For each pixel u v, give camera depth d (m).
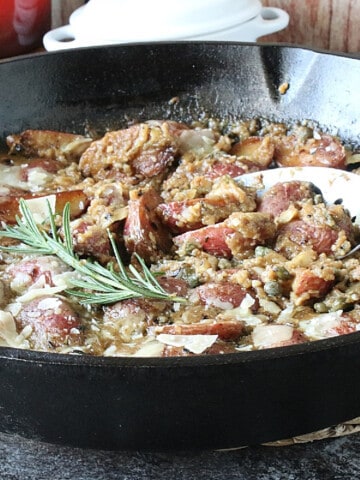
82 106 0.64
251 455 0.44
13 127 0.63
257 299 0.48
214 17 0.68
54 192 0.57
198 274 0.50
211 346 0.44
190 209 0.53
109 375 0.37
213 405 0.38
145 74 0.64
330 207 0.52
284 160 0.61
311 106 0.62
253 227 0.51
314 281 0.47
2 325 0.46
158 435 0.40
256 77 0.63
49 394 0.38
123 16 0.67
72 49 0.63
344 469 0.43
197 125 0.64
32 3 0.75
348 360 0.38
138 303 0.47
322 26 0.81
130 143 0.59
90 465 0.43
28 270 0.49
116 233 0.53
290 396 0.39
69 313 0.46
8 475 0.43
